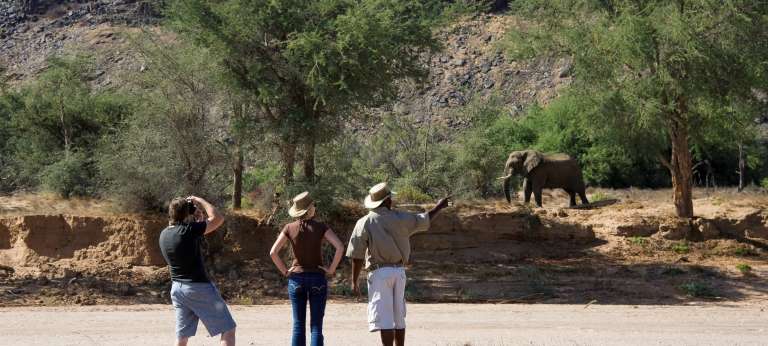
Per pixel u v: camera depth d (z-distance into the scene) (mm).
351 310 18625
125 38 29312
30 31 92438
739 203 31219
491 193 38656
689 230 28438
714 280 24547
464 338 14336
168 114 25062
